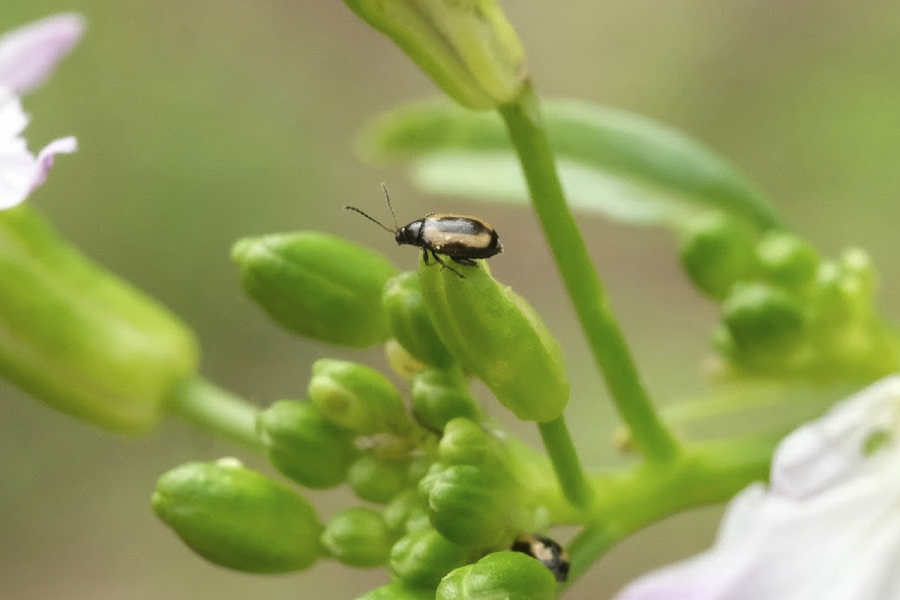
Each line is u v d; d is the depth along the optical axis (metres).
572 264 0.07
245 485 0.07
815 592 0.06
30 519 0.18
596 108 0.08
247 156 0.20
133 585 0.17
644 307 0.18
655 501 0.07
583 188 0.08
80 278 0.08
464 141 0.09
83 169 0.19
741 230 0.08
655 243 0.18
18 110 0.07
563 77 0.20
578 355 0.17
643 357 0.17
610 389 0.07
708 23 0.19
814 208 0.17
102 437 0.18
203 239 0.19
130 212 0.19
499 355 0.06
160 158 0.20
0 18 0.20
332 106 0.20
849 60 0.18
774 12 0.19
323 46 0.21
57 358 0.08
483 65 0.07
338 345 0.07
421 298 0.07
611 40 0.20
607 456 0.15
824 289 0.07
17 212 0.08
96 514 0.18
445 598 0.06
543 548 0.06
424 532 0.07
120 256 0.19
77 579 0.18
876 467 0.07
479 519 0.06
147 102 0.20
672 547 0.15
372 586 0.17
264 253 0.07
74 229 0.19
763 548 0.07
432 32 0.07
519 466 0.07
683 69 0.19
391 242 0.19
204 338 0.19
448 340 0.06
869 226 0.16
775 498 0.07
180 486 0.07
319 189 0.20
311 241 0.07
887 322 0.08
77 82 0.20
